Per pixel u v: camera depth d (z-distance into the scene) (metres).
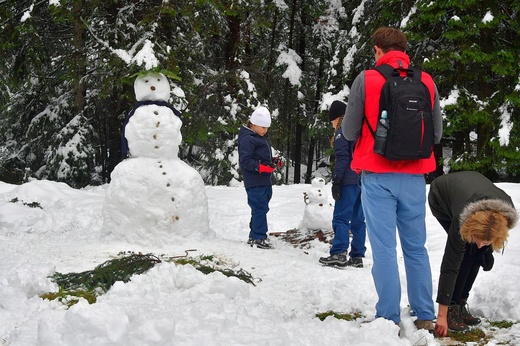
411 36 12.61
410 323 3.23
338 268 5.30
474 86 13.21
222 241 5.80
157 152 5.49
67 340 2.66
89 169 17.58
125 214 5.39
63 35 15.56
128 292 3.89
